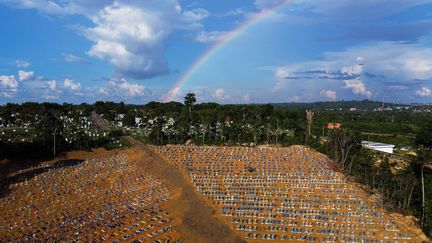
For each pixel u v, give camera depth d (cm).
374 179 9269
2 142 12388
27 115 19350
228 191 8812
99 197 8706
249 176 9788
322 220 7294
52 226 6962
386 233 6775
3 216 7525
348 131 12194
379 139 16912
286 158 11369
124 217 7356
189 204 8000
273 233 6762
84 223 7062
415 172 9594
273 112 19975
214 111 19588
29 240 6291
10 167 11350
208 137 15425
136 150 13212
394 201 8275
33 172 10625
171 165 10906
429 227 6994
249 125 16112
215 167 10638
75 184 9675
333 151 12031
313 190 8806
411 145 15638
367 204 8025
